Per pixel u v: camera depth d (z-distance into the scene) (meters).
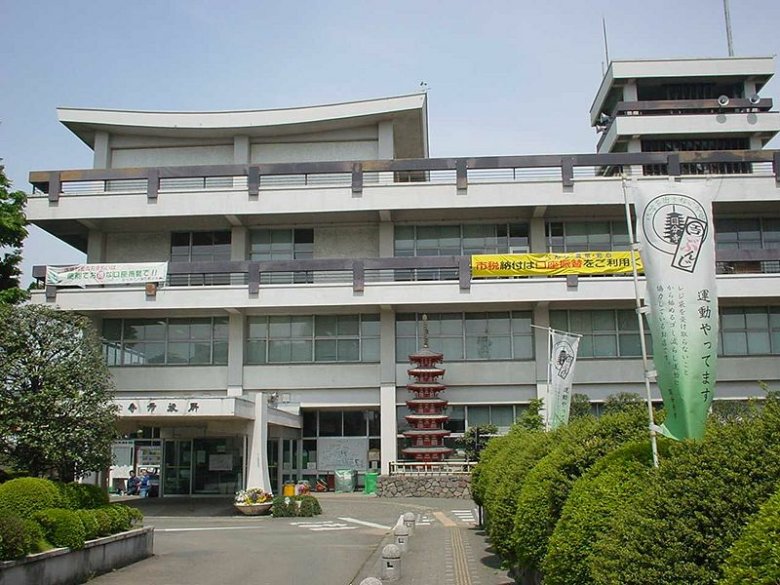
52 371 14.52
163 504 28.17
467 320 35.12
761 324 34.34
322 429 35.12
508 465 12.38
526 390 34.38
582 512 6.97
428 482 30.16
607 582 5.66
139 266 33.88
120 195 34.69
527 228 35.84
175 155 37.84
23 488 12.36
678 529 5.32
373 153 37.16
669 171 33.69
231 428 27.30
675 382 7.68
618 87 43.78
